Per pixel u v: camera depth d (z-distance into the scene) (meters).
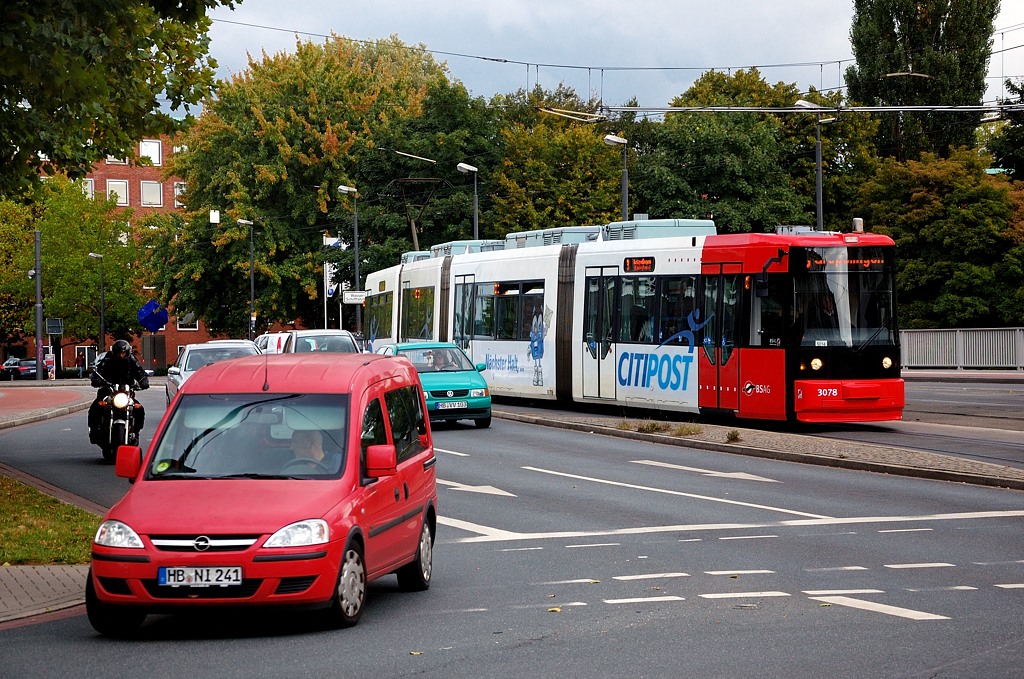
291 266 82.56
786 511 17.77
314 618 11.12
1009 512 17.39
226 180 82.00
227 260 82.56
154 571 10.06
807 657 9.30
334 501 10.62
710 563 13.83
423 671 9.09
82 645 10.26
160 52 22.52
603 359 34.72
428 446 13.49
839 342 28.77
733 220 69.94
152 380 82.19
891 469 21.89
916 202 58.69
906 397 40.09
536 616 11.13
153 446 11.40
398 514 11.85
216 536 10.13
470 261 42.47
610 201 72.25
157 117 21.81
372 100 84.75
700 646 9.76
